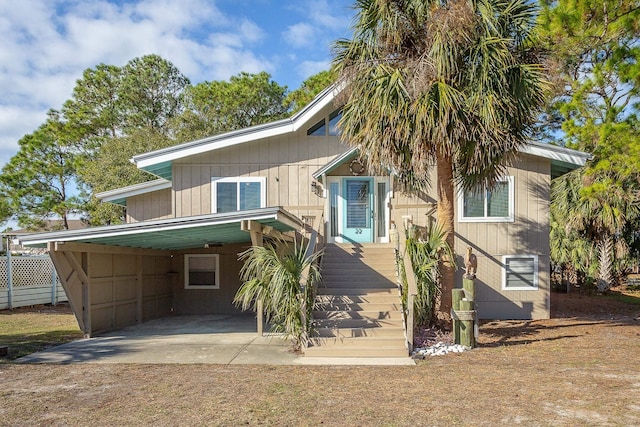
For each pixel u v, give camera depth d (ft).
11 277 52.19
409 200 43.34
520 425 15.14
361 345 26.63
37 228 78.95
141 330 36.04
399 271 33.17
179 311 46.80
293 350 27.71
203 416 16.20
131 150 75.46
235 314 45.85
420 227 40.65
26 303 53.78
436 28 27.78
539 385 19.80
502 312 42.01
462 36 27.48
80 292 32.40
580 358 25.04
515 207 42.60
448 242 32.12
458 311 28.40
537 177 42.65
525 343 29.71
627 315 43.50
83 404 17.54
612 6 40.68
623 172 38.14
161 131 98.53
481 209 42.52
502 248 42.37
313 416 16.16
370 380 21.03
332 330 27.76
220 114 94.84
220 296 46.68
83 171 77.05
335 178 44.01
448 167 32.09
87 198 82.84
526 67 28.25
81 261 32.63
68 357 26.07
